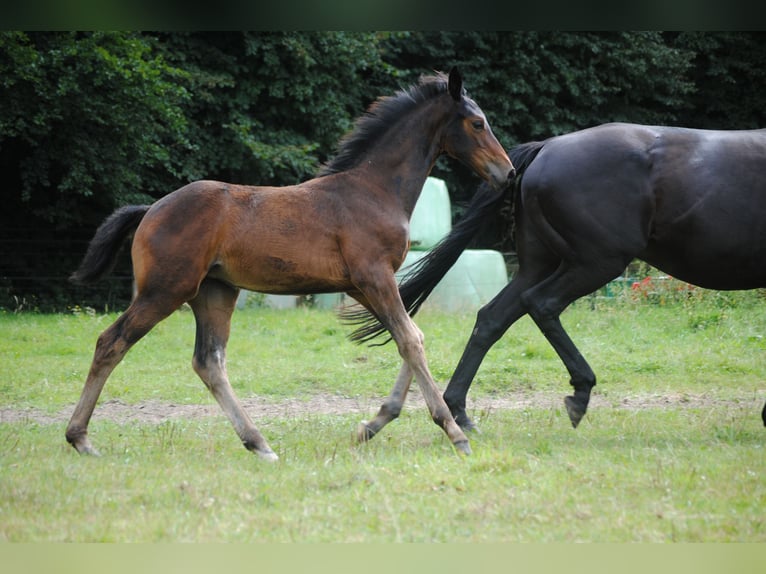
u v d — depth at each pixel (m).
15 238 28.16
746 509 6.50
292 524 6.22
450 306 21.55
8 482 7.21
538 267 9.91
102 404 12.16
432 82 9.13
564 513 6.42
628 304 19.39
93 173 26.27
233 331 18.23
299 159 28.28
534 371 13.90
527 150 9.91
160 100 25.19
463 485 7.11
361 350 15.99
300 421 10.75
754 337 16.23
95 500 6.68
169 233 8.27
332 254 8.54
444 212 23.44
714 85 35.31
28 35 24.09
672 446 8.74
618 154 9.22
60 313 24.69
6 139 25.92
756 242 9.12
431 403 8.51
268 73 28.38
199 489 7.02
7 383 13.28
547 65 32.59
